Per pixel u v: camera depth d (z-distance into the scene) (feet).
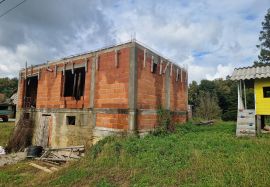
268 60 126.82
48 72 59.06
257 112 42.24
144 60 44.39
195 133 46.62
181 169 25.03
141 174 26.08
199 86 143.13
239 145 31.96
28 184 29.99
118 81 43.19
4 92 218.59
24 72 68.28
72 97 51.49
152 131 45.37
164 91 52.13
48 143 55.52
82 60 50.26
